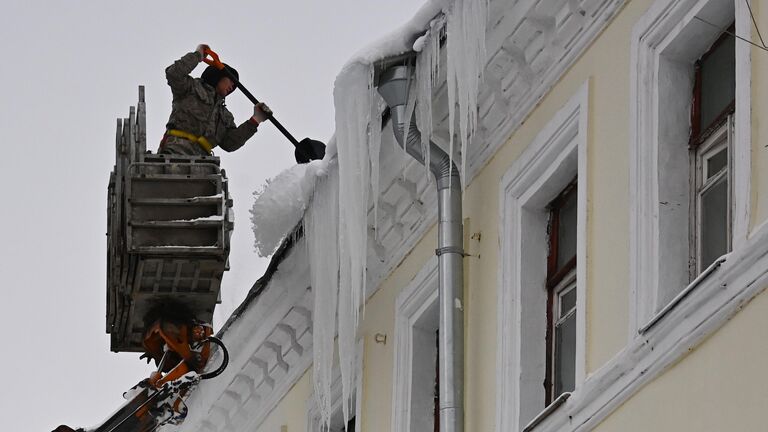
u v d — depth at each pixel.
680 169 18.69
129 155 25.05
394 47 21.72
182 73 26.47
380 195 24.06
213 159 25.08
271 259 26.08
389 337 24.78
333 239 24.11
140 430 26.34
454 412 21.22
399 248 24.72
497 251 21.75
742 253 16.41
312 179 24.28
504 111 21.92
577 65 20.62
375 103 22.36
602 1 20.08
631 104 19.25
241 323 27.69
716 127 18.38
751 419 16.06
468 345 21.98
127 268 25.08
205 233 24.95
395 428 23.98
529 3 20.62
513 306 21.20
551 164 21.05
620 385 18.05
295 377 28.22
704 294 16.81
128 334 26.64
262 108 27.08
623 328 18.59
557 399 19.09
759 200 16.64
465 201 22.72
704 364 16.84
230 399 29.36
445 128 22.30
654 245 18.42
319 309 24.42
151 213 24.83
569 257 21.08
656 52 19.03
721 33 18.58
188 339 26.12
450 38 20.95
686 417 16.95
